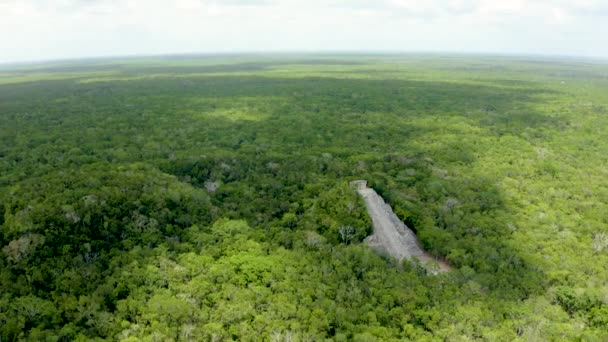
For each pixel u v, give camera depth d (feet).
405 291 201.36
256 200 290.56
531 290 206.39
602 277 217.77
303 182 323.37
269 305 189.26
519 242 248.52
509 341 174.70
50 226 224.12
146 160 367.86
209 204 278.46
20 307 180.14
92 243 223.92
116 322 178.70
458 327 180.24
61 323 179.01
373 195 296.30
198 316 182.19
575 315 194.29
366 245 245.45
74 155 382.83
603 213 284.00
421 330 179.73
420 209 283.79
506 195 312.09
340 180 323.57
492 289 208.44
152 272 208.13
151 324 175.83
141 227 243.60
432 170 357.20
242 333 172.45
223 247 234.79
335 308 188.55
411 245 259.39
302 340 169.99
